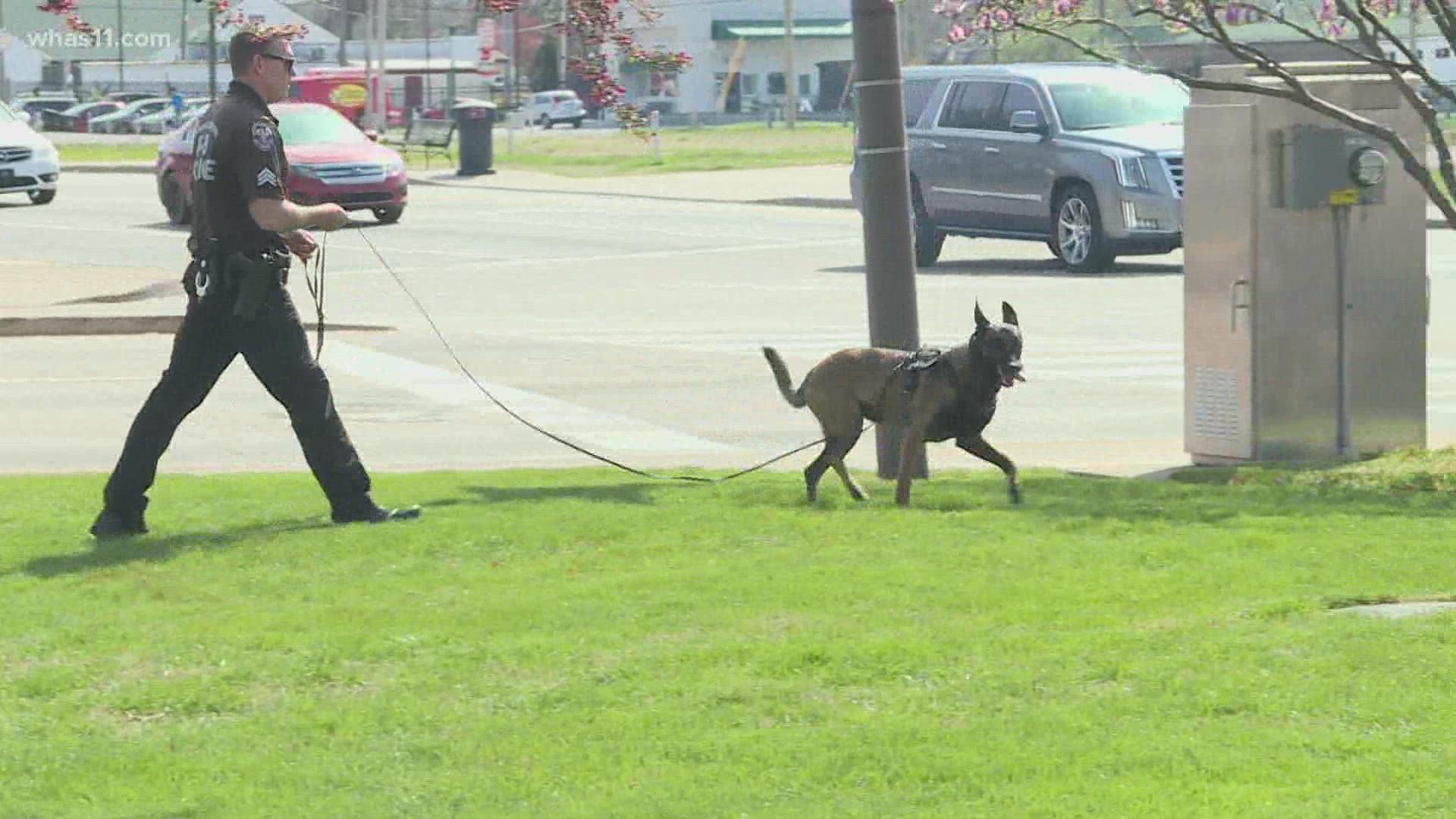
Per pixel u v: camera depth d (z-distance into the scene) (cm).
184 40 12244
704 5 14862
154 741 815
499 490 1407
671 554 1166
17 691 884
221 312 1228
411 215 4872
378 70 8331
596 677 881
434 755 786
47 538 1232
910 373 1319
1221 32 1456
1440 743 761
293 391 1247
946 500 1344
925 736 785
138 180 6384
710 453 1702
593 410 1948
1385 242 1573
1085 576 1075
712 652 908
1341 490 1398
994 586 1048
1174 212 3262
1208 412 1578
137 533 1242
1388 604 994
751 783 738
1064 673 869
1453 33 1471
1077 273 3372
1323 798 699
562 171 6875
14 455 1692
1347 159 1541
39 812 732
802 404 1377
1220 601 1012
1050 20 1502
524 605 1017
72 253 3819
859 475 1515
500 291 3138
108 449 1725
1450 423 1820
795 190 5697
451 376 2189
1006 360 1293
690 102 14888
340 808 727
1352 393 1575
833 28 15100
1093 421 1870
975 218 3541
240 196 1209
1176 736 779
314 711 848
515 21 12888
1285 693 827
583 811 712
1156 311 2786
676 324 2677
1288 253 1551
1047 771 740
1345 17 1494
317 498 1377
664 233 4309
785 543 1192
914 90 3697
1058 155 3378
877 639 926
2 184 4991
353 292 3131
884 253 1482
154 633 978
